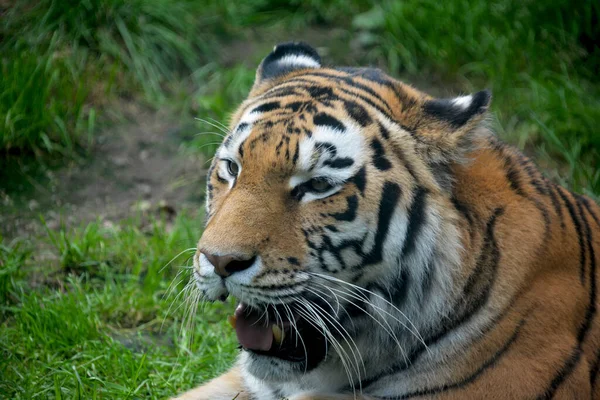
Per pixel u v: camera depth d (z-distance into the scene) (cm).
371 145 706
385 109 732
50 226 1249
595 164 1361
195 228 1248
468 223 731
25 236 1221
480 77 1572
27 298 1048
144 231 1258
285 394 823
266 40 1662
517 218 748
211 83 1535
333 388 794
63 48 1483
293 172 687
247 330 742
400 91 759
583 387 754
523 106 1461
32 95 1363
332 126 700
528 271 740
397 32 1606
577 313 766
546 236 755
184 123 1488
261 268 679
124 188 1347
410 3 1631
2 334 993
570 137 1412
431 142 721
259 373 754
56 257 1187
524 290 741
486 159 770
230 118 868
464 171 748
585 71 1542
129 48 1518
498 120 1445
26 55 1409
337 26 1716
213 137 1426
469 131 723
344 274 710
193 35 1606
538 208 765
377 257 711
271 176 688
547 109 1438
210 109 1466
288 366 751
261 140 698
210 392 859
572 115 1426
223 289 698
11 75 1370
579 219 809
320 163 687
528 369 734
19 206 1278
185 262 1168
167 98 1527
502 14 1585
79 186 1338
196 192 1355
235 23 1678
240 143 712
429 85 1556
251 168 695
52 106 1386
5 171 1336
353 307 737
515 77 1516
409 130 726
